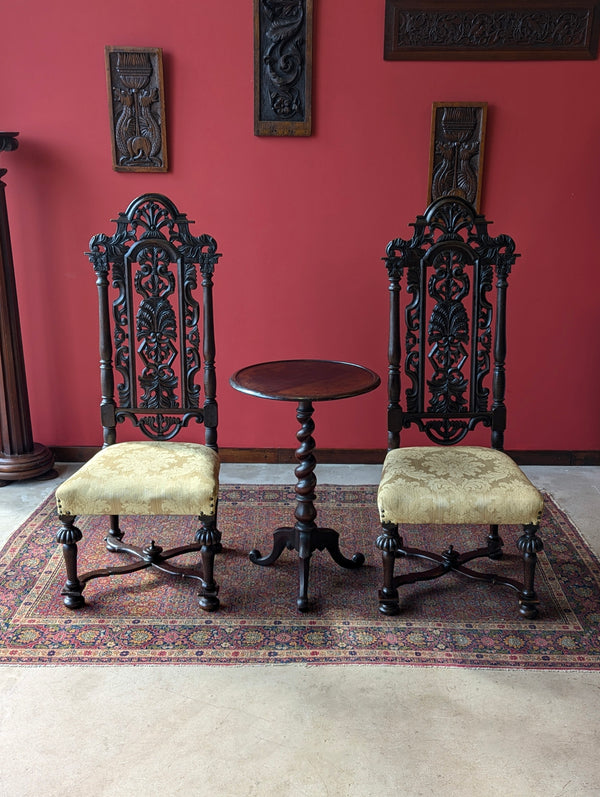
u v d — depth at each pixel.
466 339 2.45
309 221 3.19
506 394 3.37
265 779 1.64
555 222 3.18
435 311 2.44
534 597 2.24
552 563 2.57
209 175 3.15
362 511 2.96
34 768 1.67
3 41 3.03
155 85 3.03
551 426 3.41
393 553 2.22
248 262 3.24
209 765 1.68
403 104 3.07
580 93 3.04
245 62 3.04
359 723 1.81
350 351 3.34
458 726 1.80
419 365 2.46
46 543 2.70
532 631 2.18
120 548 2.59
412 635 2.16
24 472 3.19
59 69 3.05
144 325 2.49
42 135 3.12
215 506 2.23
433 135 3.05
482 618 2.25
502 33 2.98
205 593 2.28
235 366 3.36
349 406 3.39
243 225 3.20
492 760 1.70
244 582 2.45
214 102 3.07
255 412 3.41
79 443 3.47
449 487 2.16
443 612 2.28
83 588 2.31
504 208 3.16
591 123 3.07
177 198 3.17
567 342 3.31
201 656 2.07
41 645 2.11
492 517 2.14
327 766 1.68
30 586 2.41
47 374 3.38
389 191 3.16
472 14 2.96
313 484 2.36
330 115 3.08
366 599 2.35
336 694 1.92
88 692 1.92
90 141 3.12
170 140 3.11
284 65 3.00
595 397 3.38
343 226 3.19
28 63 3.05
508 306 3.27
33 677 1.98
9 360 3.13
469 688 1.94
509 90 3.04
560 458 3.45
